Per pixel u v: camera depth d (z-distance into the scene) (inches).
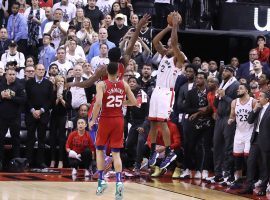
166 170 661.3
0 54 741.3
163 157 650.2
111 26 780.0
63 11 796.6
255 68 690.2
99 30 749.3
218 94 613.6
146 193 549.0
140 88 675.4
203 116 637.3
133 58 746.8
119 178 494.6
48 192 534.9
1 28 773.9
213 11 790.5
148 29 761.6
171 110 620.4
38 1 794.8
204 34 767.1
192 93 641.6
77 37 764.0
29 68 673.0
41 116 668.1
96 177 621.9
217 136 616.1
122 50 734.5
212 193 563.8
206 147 639.8
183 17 765.3
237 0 812.6
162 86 619.5
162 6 777.6
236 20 783.7
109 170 637.3
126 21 800.9
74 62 727.7
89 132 593.9
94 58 730.2
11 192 528.1
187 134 642.8
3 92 654.5
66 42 738.2
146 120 663.8
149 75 698.2
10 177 611.2
